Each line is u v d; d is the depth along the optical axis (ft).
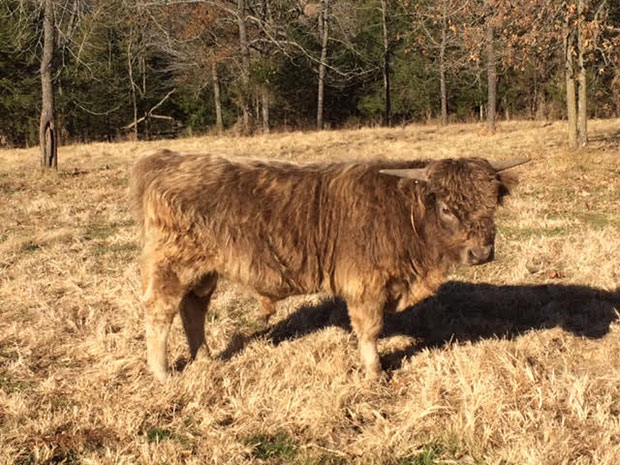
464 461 13.17
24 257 28.96
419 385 16.14
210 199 15.97
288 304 22.44
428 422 14.34
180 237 16.15
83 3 59.82
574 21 46.75
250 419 14.79
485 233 14.78
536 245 28.32
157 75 135.95
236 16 122.01
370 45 145.79
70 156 71.97
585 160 49.52
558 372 16.74
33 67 122.31
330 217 15.96
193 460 13.14
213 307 22.11
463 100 141.69
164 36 115.65
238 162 16.57
